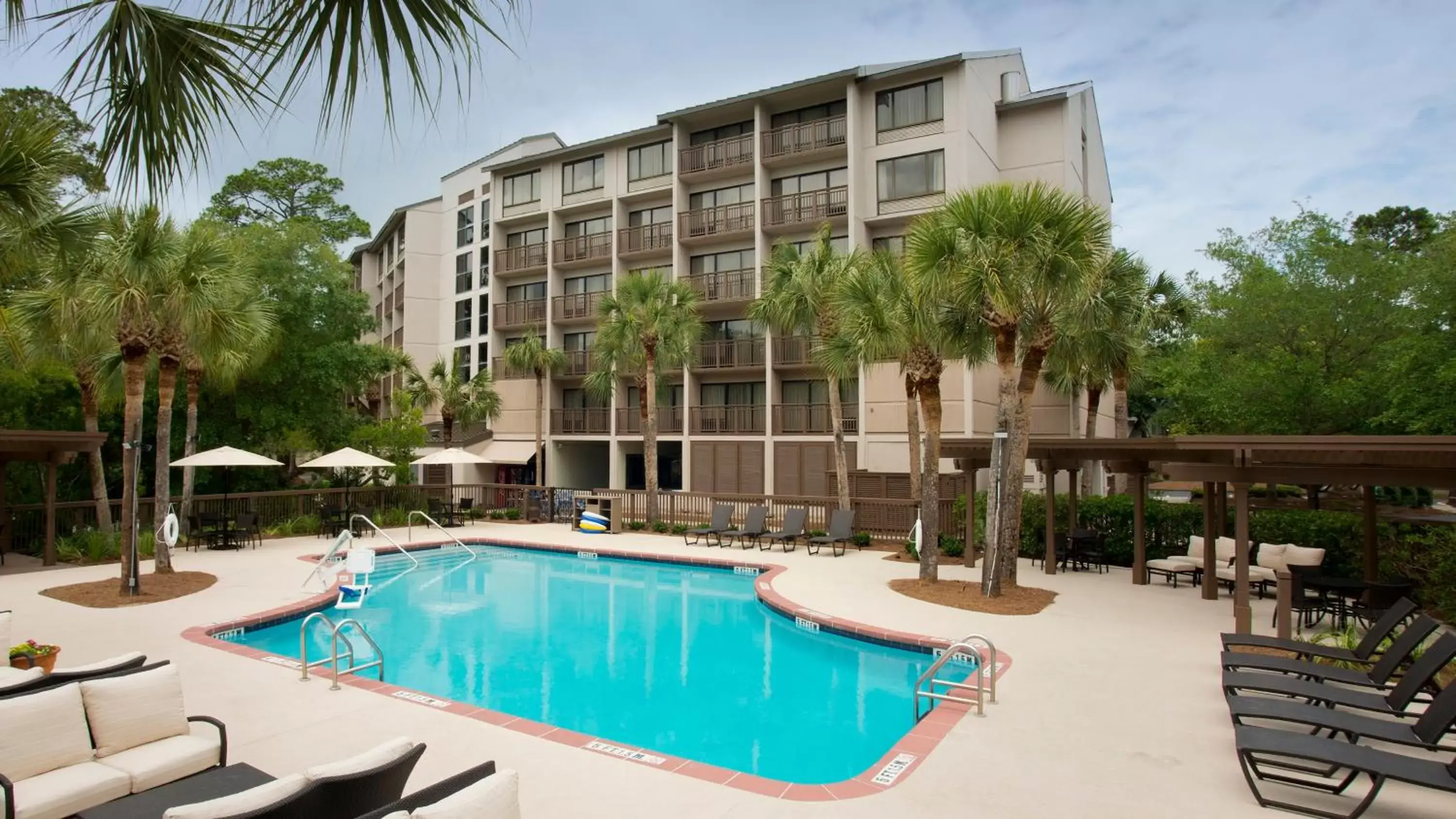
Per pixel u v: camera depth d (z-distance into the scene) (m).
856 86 26.70
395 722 6.96
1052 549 15.07
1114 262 18.41
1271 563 13.09
